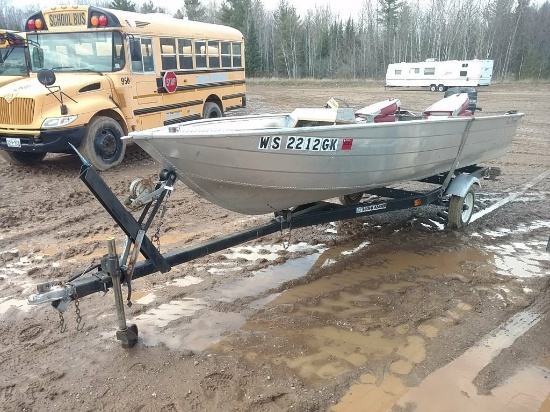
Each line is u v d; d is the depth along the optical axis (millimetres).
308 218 4871
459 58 52469
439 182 6277
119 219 3383
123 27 9141
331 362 3441
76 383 3211
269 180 4199
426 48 54469
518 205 7148
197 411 2945
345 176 4633
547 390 3145
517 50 50188
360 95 30000
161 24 10289
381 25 60219
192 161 3730
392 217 6695
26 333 3807
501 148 6867
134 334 3588
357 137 4418
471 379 3240
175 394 3090
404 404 3010
